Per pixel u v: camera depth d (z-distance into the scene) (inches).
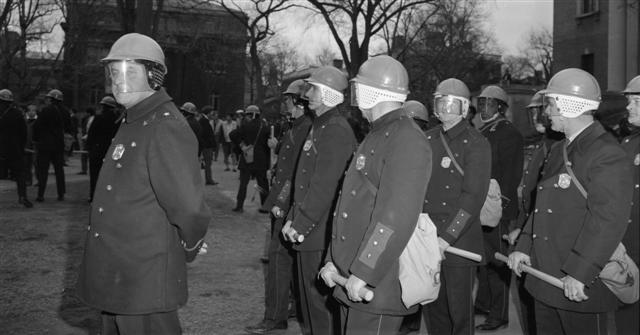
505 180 210.2
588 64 989.2
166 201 112.0
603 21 950.4
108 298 114.1
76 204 438.3
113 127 410.0
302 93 195.2
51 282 238.4
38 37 1086.4
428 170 116.6
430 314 171.0
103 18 1084.5
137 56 118.3
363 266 111.8
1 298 216.7
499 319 201.2
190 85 1675.7
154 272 113.8
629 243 142.7
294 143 199.6
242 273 263.1
